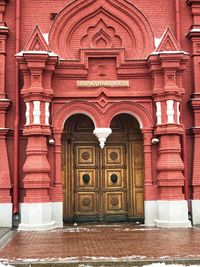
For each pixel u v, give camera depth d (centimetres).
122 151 1862
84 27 1791
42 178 1598
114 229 1567
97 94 1706
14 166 1684
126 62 1733
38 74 1639
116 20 1797
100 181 1839
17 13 1777
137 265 984
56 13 1811
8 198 1672
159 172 1667
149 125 1708
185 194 1706
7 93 1748
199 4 1823
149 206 1675
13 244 1254
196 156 1736
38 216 1578
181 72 1698
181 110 1772
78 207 1822
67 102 1697
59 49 1762
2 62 1742
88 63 1741
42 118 1639
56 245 1225
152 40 1775
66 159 1836
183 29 1833
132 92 1719
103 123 1700
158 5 1848
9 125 1728
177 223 1602
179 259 1003
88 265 981
